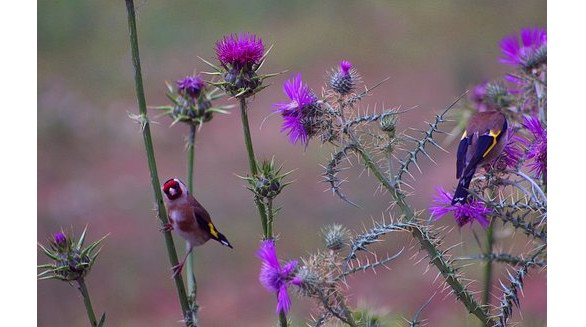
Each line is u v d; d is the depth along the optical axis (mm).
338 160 9383
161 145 22266
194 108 9516
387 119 9391
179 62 25203
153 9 27156
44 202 20250
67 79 25406
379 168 9391
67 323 15602
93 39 27047
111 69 25766
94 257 9359
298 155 19188
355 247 9336
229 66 9414
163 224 9352
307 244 16219
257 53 9422
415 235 9344
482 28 24312
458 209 9352
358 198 16938
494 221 9508
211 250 16953
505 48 9586
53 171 21812
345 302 9328
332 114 9406
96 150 22641
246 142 9406
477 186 9398
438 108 20578
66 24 27219
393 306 12141
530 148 9383
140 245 17859
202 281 16250
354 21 25984
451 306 12359
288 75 23562
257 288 15961
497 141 9414
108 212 19516
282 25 26422
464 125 9727
